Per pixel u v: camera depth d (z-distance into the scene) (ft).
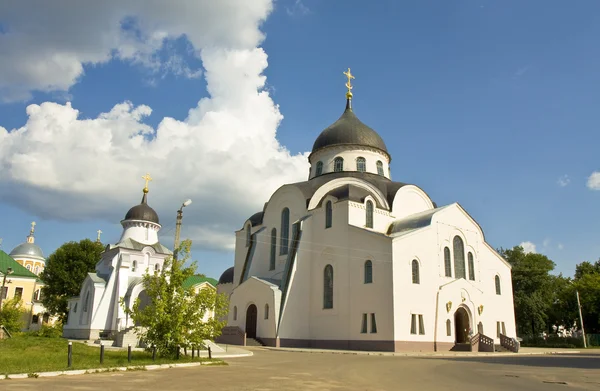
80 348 100.48
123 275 168.96
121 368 65.51
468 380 61.82
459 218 156.04
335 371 70.23
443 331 138.72
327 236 155.74
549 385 57.31
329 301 150.61
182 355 84.84
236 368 71.82
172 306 81.97
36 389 46.50
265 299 154.51
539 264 230.48
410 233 139.44
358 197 154.10
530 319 209.36
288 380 57.26
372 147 184.55
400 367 79.71
